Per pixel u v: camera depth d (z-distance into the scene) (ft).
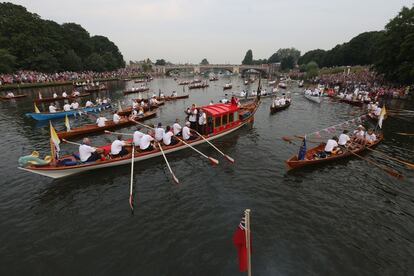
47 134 89.56
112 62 449.89
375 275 31.63
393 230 39.70
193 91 246.68
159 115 124.26
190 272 31.65
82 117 116.98
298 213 43.55
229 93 222.89
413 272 32.12
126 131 94.79
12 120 110.22
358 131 74.64
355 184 53.67
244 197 48.34
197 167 61.52
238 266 32.45
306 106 145.59
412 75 168.25
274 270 32.01
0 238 37.73
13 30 286.05
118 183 53.72
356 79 235.61
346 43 390.83
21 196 48.62
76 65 347.77
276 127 98.89
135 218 42.27
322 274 31.53
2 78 229.86
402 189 51.85
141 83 342.85
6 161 64.80
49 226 40.45
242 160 65.72
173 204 46.14
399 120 111.55
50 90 227.61
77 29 458.09
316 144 78.43
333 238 37.76
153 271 31.83
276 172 58.75
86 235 38.40
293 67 569.64
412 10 179.83
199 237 37.73
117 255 34.45
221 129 82.02
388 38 191.52
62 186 52.13
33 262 33.37
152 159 64.85
